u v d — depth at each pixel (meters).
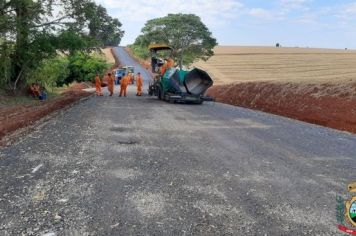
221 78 56.62
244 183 6.94
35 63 23.75
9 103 19.92
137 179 6.99
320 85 20.81
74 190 6.33
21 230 4.91
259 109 22.56
